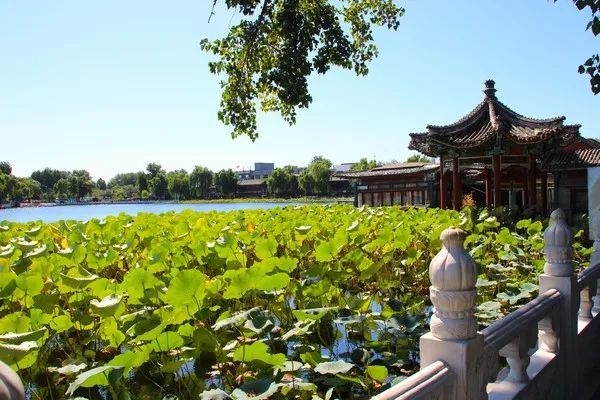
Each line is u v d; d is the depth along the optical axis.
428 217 12.39
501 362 4.31
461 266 2.27
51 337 4.05
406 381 2.03
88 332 4.91
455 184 19.16
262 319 3.86
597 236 5.18
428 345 2.35
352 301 4.58
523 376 3.19
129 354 2.91
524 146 18.28
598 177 13.48
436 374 2.15
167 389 3.65
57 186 70.81
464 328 2.29
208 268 6.88
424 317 4.63
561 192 20.97
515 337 2.99
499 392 3.06
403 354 4.30
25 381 3.74
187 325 3.59
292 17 8.62
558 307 3.81
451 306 2.29
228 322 3.72
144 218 12.04
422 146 20.17
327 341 4.65
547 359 3.62
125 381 3.68
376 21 10.07
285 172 66.69
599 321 4.94
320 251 6.08
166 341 3.20
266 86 9.27
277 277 4.06
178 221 11.19
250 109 9.47
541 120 18.53
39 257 6.18
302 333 3.99
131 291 4.34
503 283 7.00
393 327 4.35
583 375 4.34
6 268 4.90
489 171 24.20
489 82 19.69
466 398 2.26
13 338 3.10
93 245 7.48
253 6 8.32
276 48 9.26
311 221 10.41
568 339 3.91
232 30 8.98
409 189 25.11
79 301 4.76
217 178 71.38
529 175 18.80
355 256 6.11
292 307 5.46
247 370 3.80
